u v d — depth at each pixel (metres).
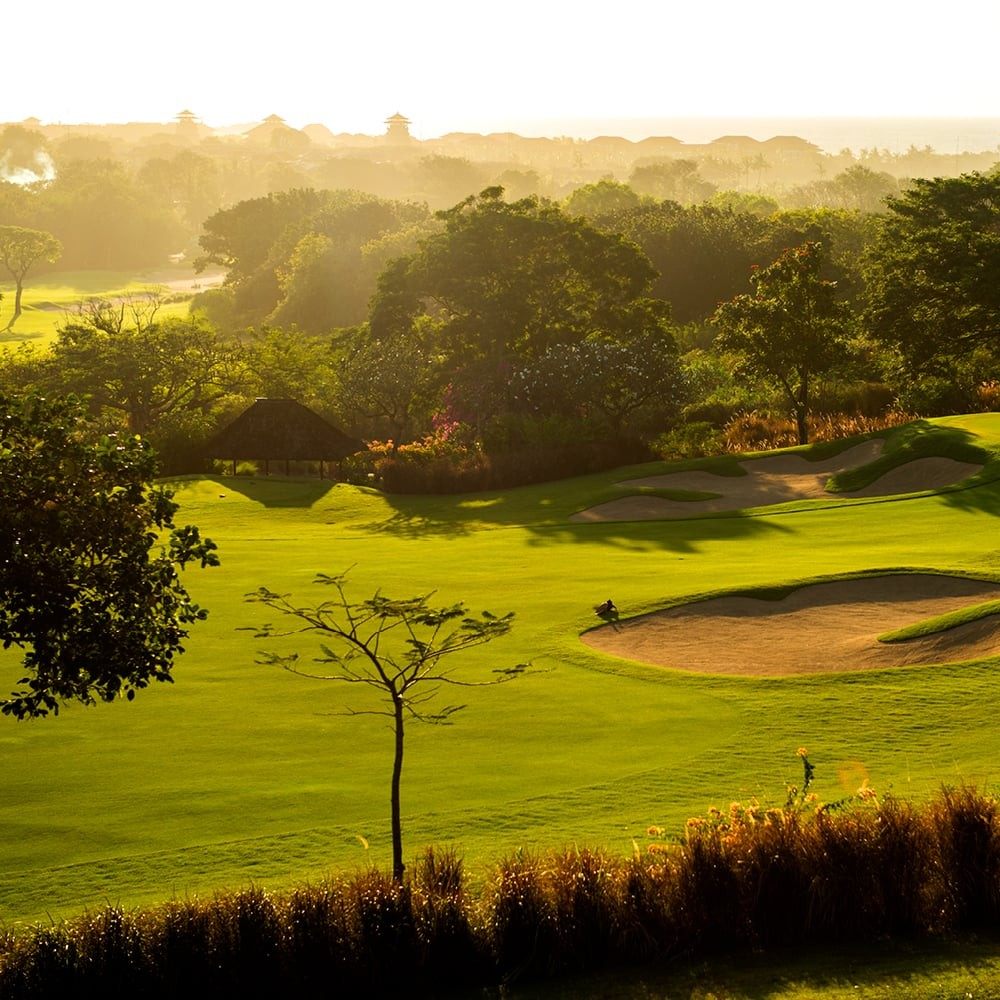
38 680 13.17
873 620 26.36
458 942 10.95
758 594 27.88
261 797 16.75
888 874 11.26
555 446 56.62
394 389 68.31
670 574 32.03
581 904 11.09
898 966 10.27
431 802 16.22
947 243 58.94
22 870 14.37
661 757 18.06
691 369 68.94
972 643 23.45
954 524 37.06
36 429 13.12
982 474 42.38
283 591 31.39
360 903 11.12
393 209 152.38
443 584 32.09
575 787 16.67
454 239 69.56
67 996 10.48
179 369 72.31
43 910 13.03
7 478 12.93
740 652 24.83
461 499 52.50
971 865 11.37
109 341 73.00
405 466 55.72
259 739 19.66
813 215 121.81
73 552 13.22
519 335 70.12
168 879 13.88
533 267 71.25
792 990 9.92
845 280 97.38
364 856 14.18
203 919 10.91
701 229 106.12
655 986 10.34
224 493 54.31
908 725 19.33
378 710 21.09
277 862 14.25
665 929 11.07
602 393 60.41
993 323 58.59
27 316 157.75
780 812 12.14
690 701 21.41
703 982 10.31
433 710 21.11
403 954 10.84
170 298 170.88
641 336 66.12
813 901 11.09
